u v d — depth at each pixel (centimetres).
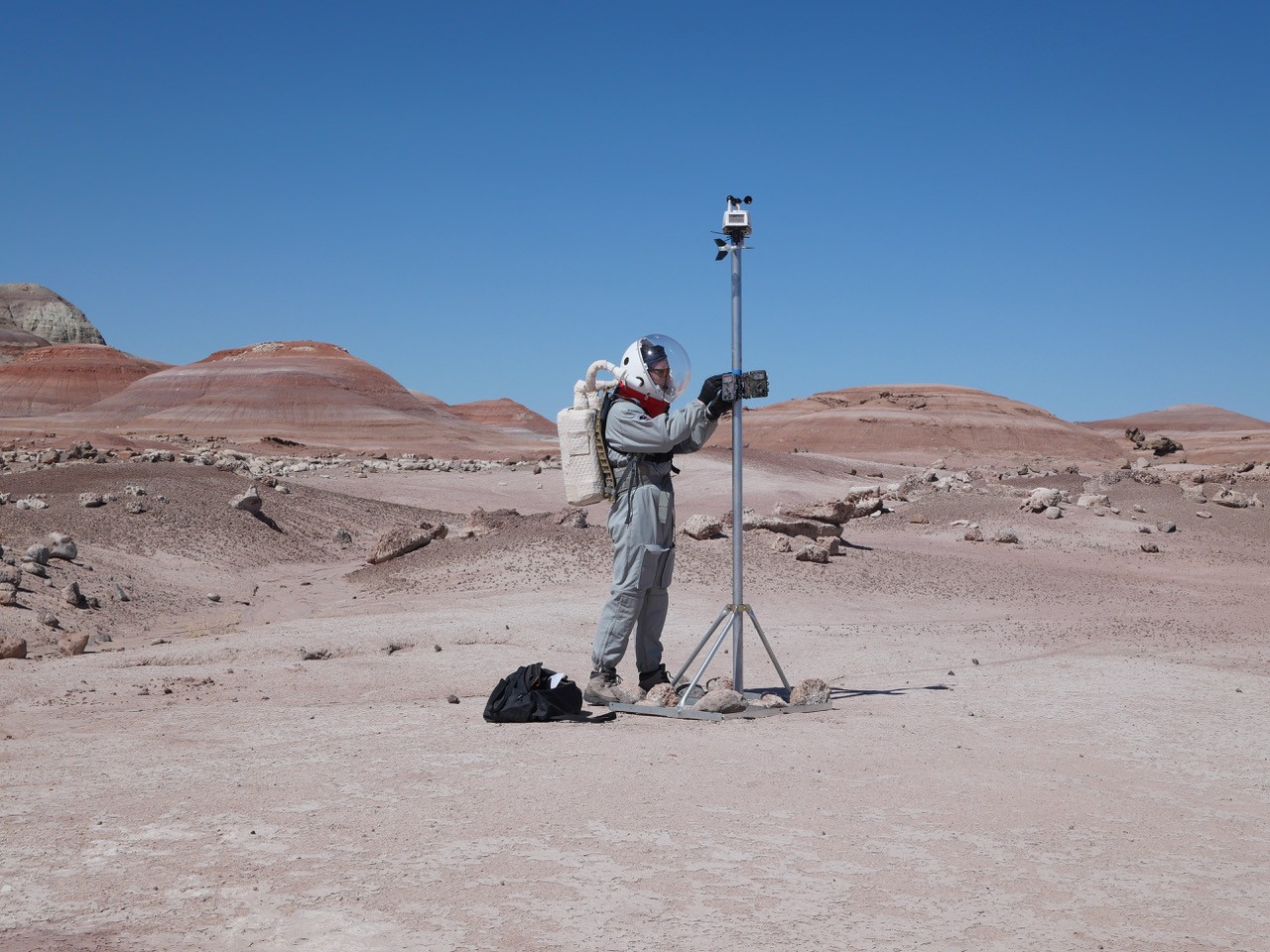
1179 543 3027
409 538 2503
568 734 825
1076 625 1786
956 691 1079
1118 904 495
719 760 735
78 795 637
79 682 1152
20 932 443
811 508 2631
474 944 436
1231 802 669
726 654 1387
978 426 16325
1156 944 453
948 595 2114
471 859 532
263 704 1026
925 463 12331
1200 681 1144
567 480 980
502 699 887
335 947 433
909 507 3681
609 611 977
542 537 2417
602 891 494
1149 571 2662
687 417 945
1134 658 1378
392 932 447
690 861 534
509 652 1359
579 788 654
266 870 514
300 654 1377
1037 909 486
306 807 612
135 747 788
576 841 559
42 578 1930
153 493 2862
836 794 655
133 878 503
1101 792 682
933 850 560
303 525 3077
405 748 771
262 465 4938
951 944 446
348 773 693
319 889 492
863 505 3556
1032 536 3072
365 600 2072
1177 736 859
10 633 1619
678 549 2325
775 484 4847
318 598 2145
